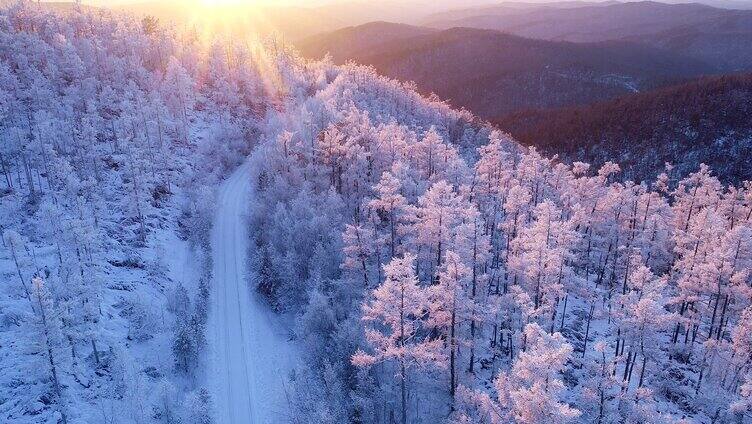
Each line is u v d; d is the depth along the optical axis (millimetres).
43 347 33062
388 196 47594
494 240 60594
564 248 44406
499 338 47625
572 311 54438
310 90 142625
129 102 90312
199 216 72062
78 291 41250
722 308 48469
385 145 71688
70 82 100000
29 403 36844
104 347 44219
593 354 46031
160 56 131000
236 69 131375
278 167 76625
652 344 37812
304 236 57812
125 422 37125
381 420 38656
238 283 62031
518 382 27578
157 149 83312
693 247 57188
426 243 46219
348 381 41219
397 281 32938
